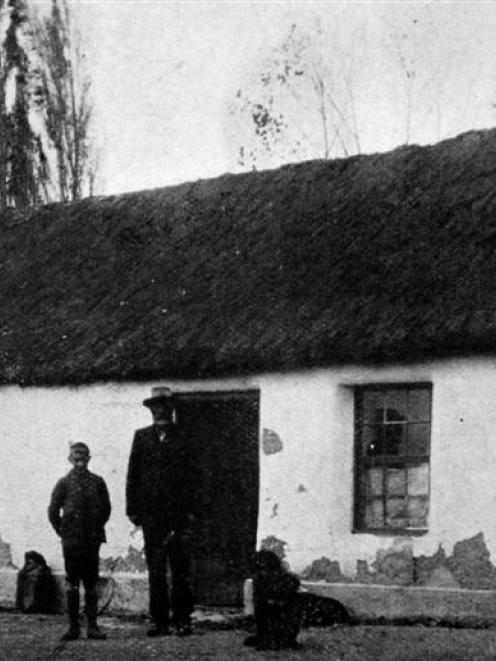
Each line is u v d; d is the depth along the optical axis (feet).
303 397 52.80
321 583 51.08
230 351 54.03
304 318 53.83
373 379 51.24
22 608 57.26
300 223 61.00
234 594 55.42
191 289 59.88
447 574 48.85
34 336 61.77
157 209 68.44
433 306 50.78
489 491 48.42
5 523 60.23
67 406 59.26
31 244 70.08
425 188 59.36
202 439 56.34
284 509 52.65
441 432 49.49
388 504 51.34
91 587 45.24
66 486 45.11
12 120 100.37
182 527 45.65
